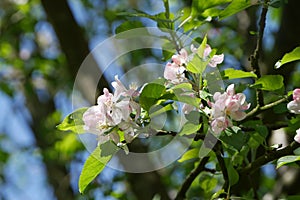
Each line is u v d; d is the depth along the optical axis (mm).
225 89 1747
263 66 2475
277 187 2389
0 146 4328
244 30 2859
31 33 4047
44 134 3898
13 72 3975
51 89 4035
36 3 3934
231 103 1614
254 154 1895
